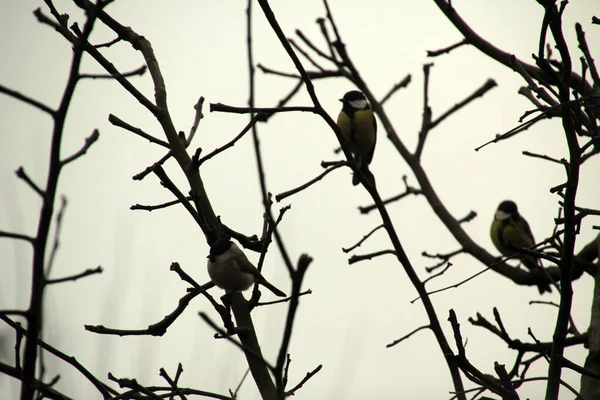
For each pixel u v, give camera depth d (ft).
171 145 24.82
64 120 15.69
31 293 15.83
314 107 25.80
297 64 24.52
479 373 21.42
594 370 24.76
